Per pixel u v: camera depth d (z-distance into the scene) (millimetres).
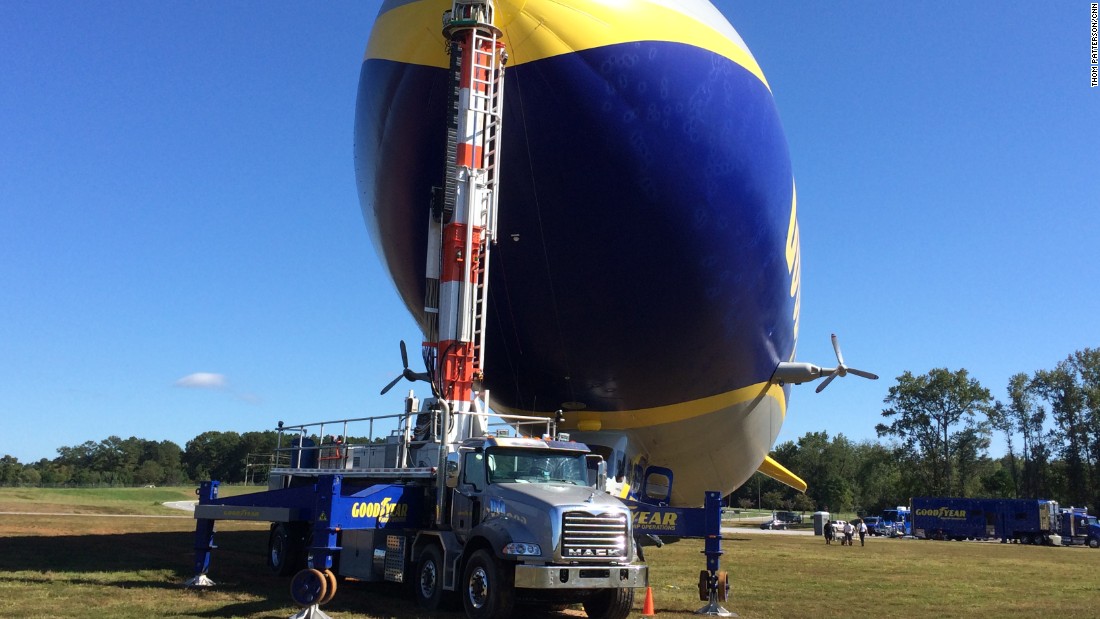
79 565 17859
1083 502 92562
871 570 25734
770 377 23031
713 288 18188
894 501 121688
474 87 15188
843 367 22641
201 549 15312
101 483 138125
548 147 15945
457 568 12422
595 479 13523
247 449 148125
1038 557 38094
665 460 23250
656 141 15992
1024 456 99562
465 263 14930
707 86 16422
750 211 17828
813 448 148375
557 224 16766
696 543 41125
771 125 18531
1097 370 95000
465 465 13055
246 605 12570
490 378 20766
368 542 14383
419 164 17141
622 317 18156
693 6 17141
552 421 15578
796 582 20891
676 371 19672
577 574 11367
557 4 15406
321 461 18859
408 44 16562
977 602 17500
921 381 99750
